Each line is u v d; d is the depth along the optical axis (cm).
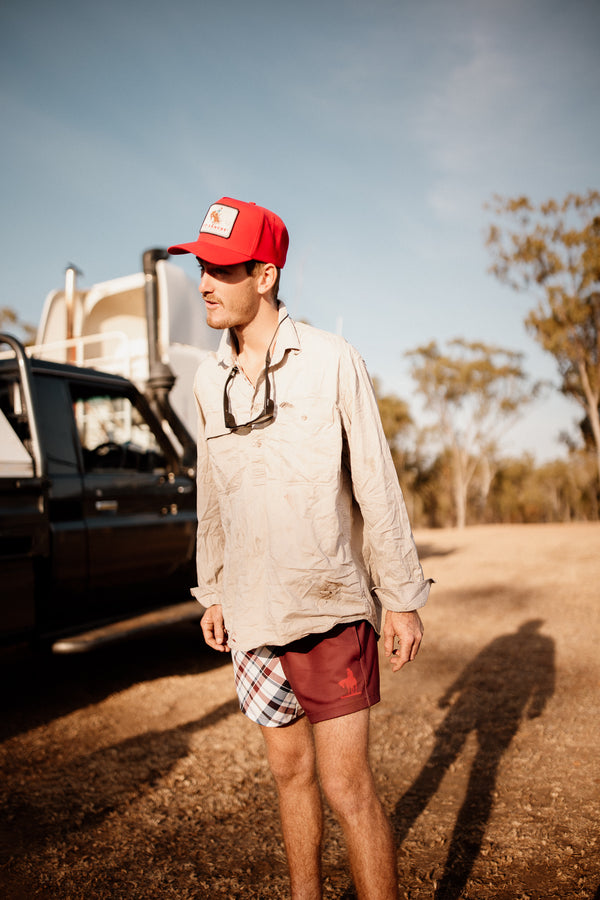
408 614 161
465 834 239
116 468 462
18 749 338
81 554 411
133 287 658
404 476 4366
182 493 503
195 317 675
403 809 261
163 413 532
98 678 459
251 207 167
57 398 427
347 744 153
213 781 294
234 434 169
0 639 355
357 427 162
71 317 679
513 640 516
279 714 166
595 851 223
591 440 3322
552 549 1212
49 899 210
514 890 204
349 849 152
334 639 157
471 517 4778
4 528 354
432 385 4038
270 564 158
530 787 274
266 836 246
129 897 210
